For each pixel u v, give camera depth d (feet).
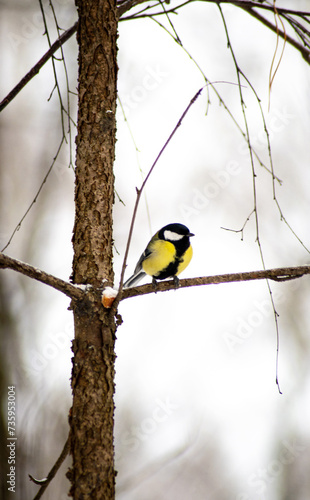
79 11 19.38
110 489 15.52
